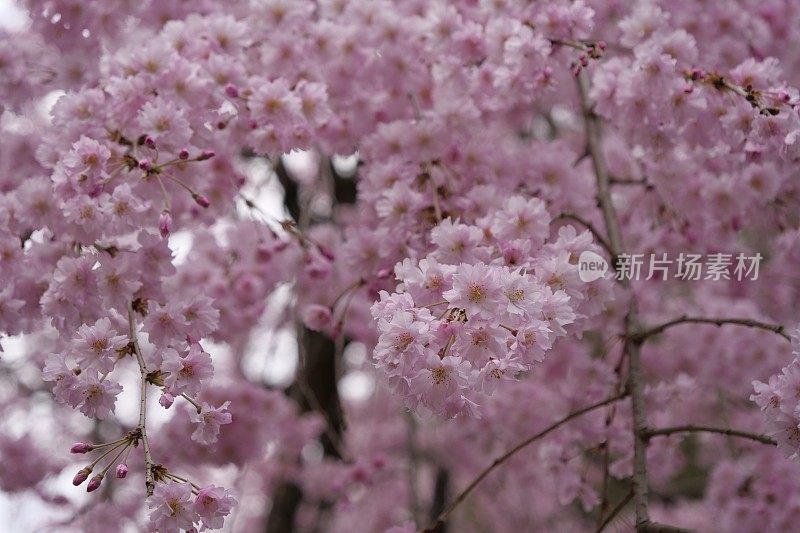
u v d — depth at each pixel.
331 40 4.19
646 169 4.54
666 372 5.21
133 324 2.99
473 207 3.60
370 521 8.36
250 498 8.04
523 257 2.71
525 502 8.41
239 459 4.89
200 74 3.60
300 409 6.58
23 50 4.44
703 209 4.42
